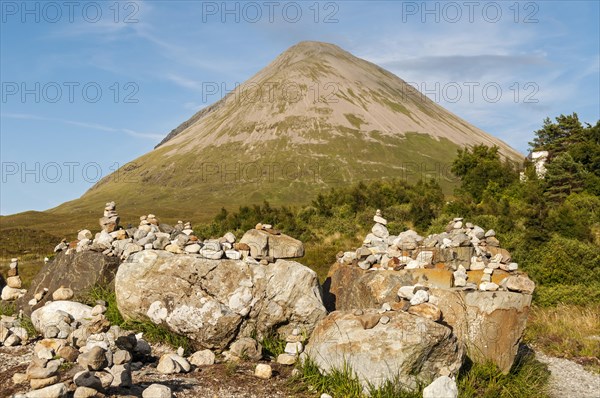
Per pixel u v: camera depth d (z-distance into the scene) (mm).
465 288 9383
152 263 9938
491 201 40188
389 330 7824
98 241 11906
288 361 8805
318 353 8172
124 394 6793
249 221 37938
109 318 10203
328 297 11719
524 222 28000
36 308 11141
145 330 9852
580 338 12695
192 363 8703
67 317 9625
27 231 52438
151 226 11742
